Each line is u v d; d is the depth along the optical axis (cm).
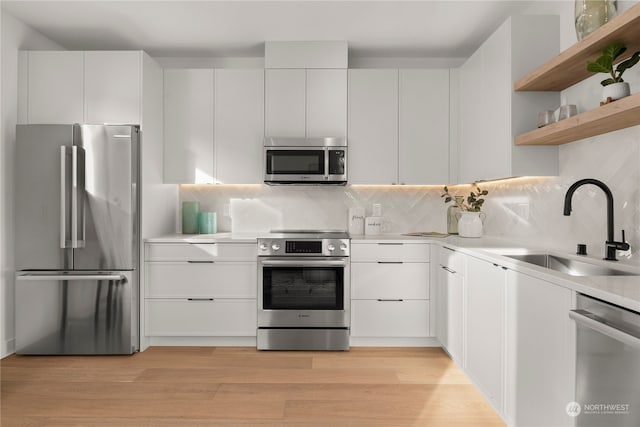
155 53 406
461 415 238
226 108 383
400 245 352
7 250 329
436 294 348
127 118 342
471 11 321
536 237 297
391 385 278
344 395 263
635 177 210
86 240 328
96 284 329
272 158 374
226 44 386
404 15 328
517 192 327
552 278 169
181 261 350
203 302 350
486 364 241
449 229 398
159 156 375
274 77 379
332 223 418
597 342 142
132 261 330
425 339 357
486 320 241
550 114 254
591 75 245
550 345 172
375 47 391
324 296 349
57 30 356
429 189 419
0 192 322
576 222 255
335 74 380
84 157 326
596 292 140
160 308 350
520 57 276
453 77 386
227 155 382
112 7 316
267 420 233
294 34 364
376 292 351
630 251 213
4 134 326
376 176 386
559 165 275
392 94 384
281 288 349
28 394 264
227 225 418
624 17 173
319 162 374
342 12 323
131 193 328
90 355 332
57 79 342
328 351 346
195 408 246
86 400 256
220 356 333
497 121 296
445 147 385
